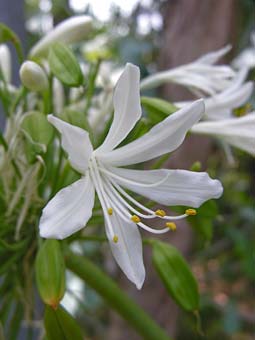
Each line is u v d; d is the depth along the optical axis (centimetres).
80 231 13
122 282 24
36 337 16
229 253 35
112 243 11
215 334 37
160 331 14
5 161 12
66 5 26
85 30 15
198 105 10
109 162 11
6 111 13
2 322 13
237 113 15
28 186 12
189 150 21
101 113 14
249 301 39
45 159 12
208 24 21
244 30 28
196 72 14
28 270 13
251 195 38
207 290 36
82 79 11
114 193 11
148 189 11
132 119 10
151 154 11
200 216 14
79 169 10
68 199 10
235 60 26
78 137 10
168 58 22
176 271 12
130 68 10
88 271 13
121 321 25
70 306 24
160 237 22
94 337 30
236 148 14
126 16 29
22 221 12
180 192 11
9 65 16
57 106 15
